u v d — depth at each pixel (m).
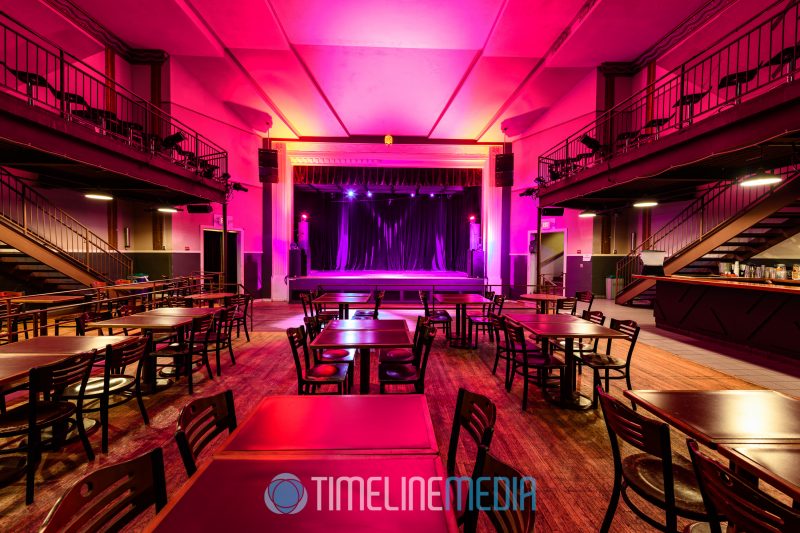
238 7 6.44
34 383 2.23
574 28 7.22
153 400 3.76
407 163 12.04
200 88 9.33
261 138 11.66
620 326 3.96
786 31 6.53
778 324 5.11
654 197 7.70
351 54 7.87
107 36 7.54
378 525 1.08
